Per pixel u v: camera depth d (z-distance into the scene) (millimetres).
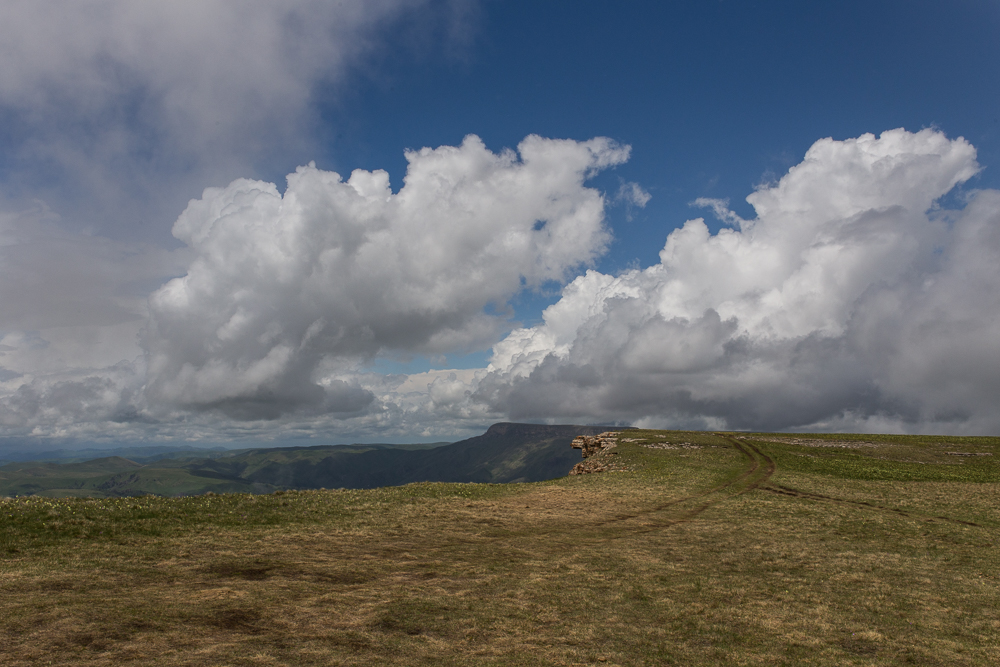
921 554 31641
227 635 16156
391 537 31797
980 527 39000
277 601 19656
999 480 63000
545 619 19828
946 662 17453
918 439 90750
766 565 28828
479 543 31625
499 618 19625
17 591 18656
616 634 18797
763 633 19484
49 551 23859
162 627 16359
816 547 32875
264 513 35188
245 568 23812
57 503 30875
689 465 70312
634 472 66875
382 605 20031
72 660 13688
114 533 27547
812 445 85938
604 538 34375
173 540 27469
